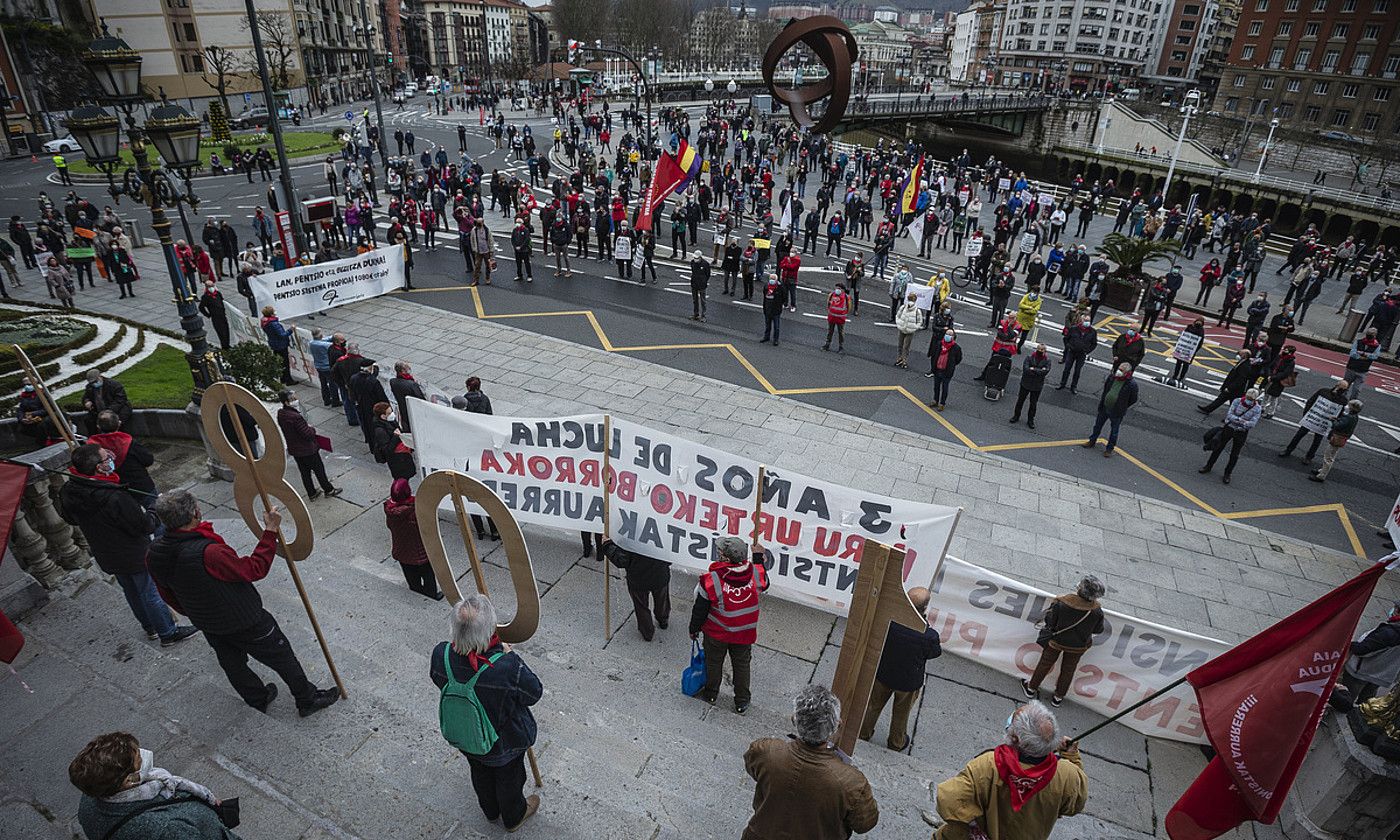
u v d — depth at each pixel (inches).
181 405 534.0
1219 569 435.2
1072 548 443.5
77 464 210.7
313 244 1007.0
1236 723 180.2
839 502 297.7
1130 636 287.6
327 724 200.4
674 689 265.7
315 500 400.8
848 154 1851.6
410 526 289.7
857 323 821.9
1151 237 1261.1
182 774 170.1
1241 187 2300.7
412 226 1040.8
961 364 724.7
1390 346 933.2
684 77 3476.9
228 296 820.0
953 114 2778.1
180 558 172.2
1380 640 283.0
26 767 168.1
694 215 1083.3
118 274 802.8
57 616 223.9
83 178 1547.7
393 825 161.3
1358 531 491.8
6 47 1945.1
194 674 202.2
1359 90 2785.4
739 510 305.1
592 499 322.3
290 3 3166.8
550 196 1406.3
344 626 268.4
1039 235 1057.5
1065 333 670.5
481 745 149.7
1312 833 231.6
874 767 225.1
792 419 577.6
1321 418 558.3
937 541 296.0
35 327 672.4
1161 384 729.6
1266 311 812.0
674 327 767.1
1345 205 2065.7
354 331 710.5
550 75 3688.5
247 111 2437.3
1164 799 267.6
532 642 293.1
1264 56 3002.0
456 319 755.4
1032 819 141.4
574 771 197.5
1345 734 228.5
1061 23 4963.1
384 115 2751.0
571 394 596.1
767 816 134.2
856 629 164.9
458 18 5580.7
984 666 319.0
